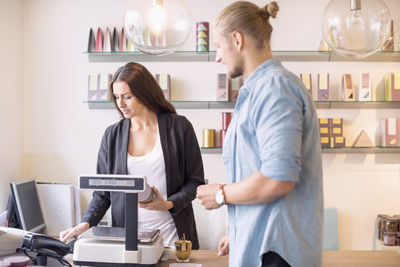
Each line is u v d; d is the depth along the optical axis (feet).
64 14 12.50
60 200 11.68
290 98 4.15
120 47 12.16
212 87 12.39
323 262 6.18
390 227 11.76
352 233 12.50
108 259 5.50
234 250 4.70
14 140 12.04
